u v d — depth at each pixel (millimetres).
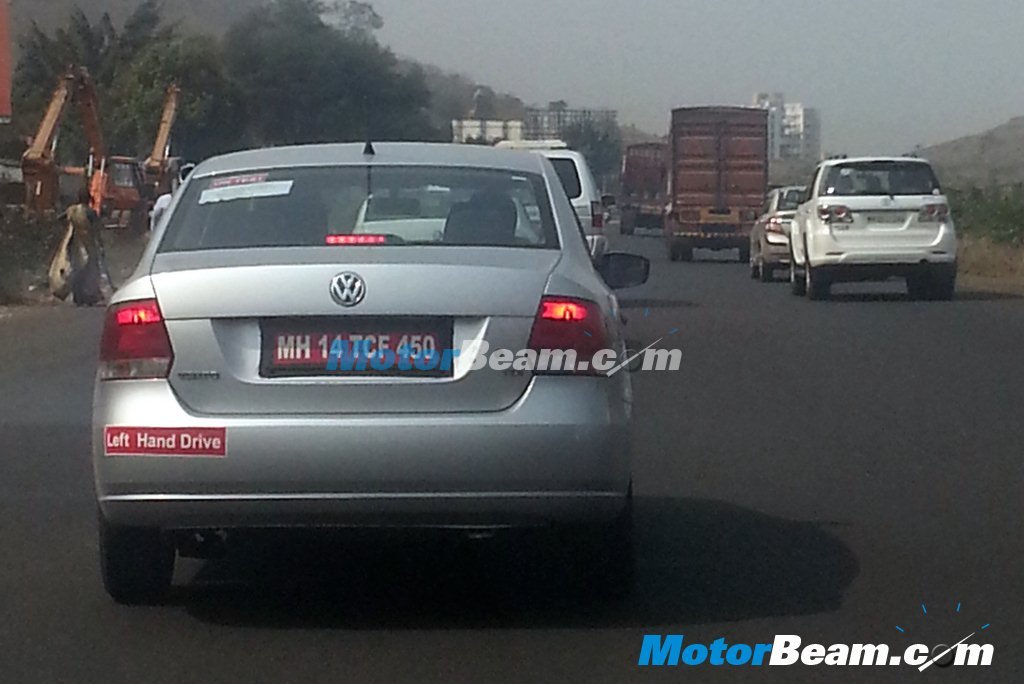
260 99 65875
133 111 61594
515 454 5719
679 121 40406
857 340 17109
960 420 11516
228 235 6348
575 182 19984
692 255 42500
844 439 10711
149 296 5855
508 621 6309
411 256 5891
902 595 6691
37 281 26375
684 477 9406
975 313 20516
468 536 6656
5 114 29406
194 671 5652
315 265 5789
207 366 5773
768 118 40750
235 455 5684
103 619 6344
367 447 5672
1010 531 7934
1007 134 121562
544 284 5883
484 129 82688
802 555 7422
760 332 18000
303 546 7684
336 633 6148
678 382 13664
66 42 69375
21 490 9109
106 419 5828
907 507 8516
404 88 69000
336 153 6898
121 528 6180
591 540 6309
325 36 67625
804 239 23453
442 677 5562
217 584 6941
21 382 14180
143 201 40062
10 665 5730
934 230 22594
